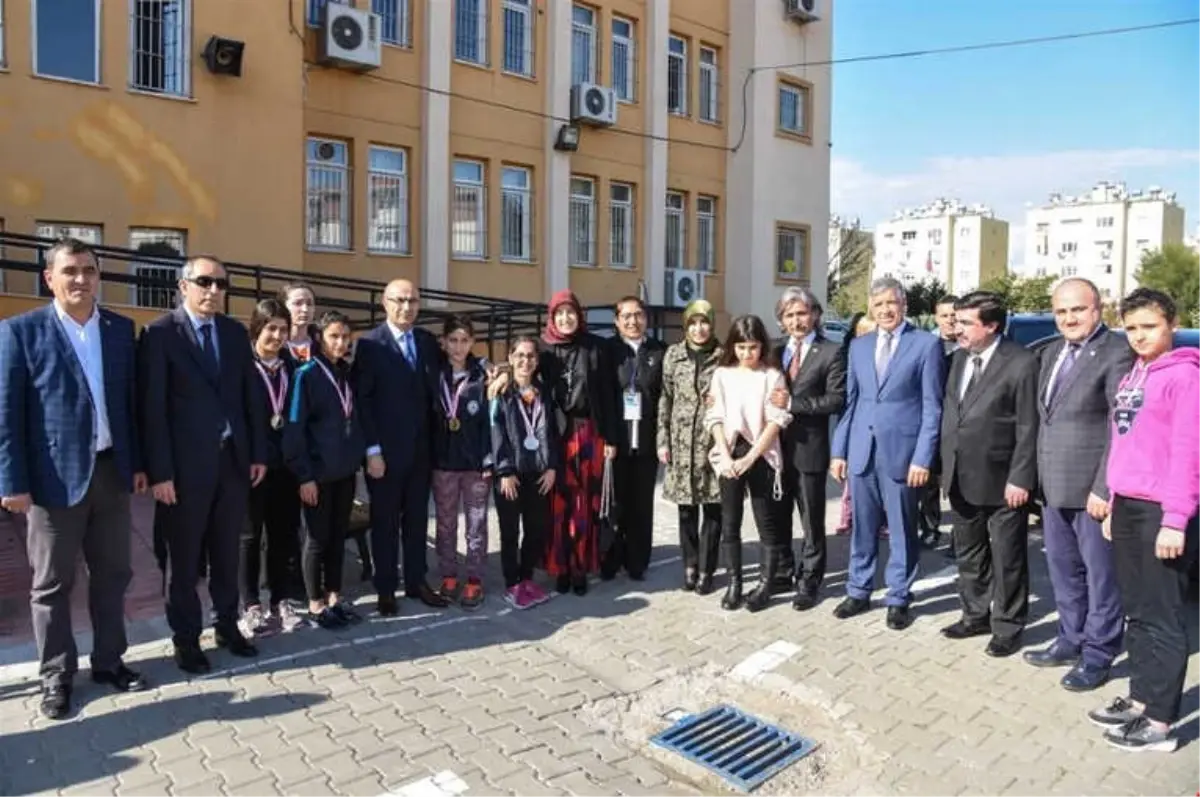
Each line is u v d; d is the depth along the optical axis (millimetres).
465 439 5727
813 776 3887
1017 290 52781
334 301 11047
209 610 5570
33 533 4176
